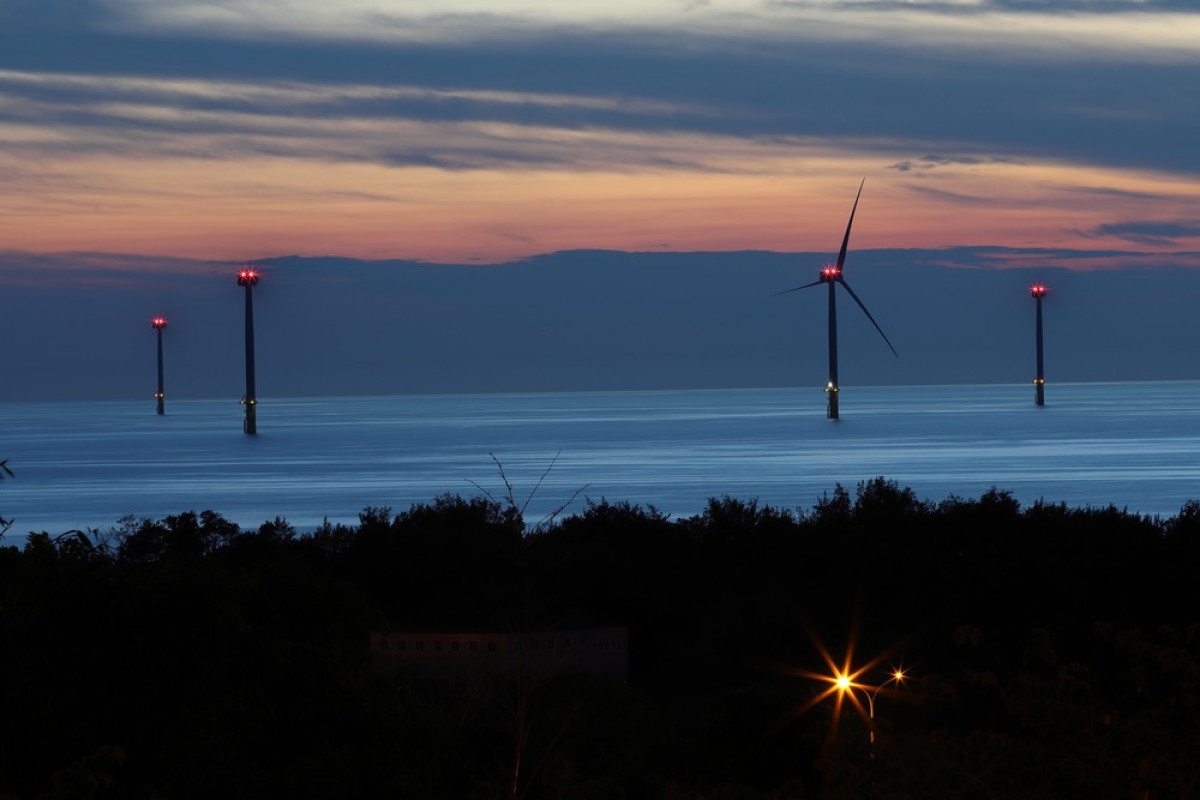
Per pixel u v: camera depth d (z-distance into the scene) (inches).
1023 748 1311.5
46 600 1660.9
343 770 1803.6
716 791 1801.2
